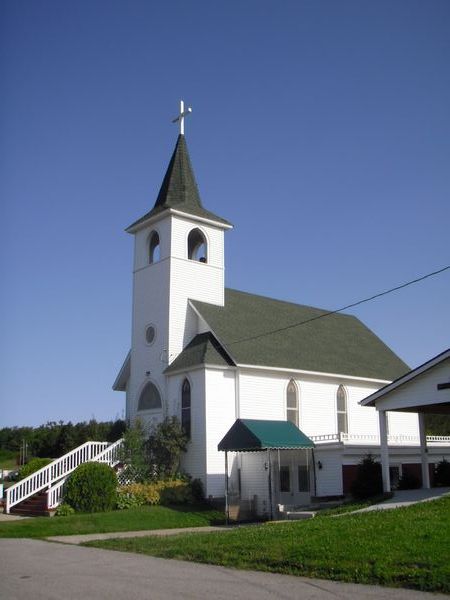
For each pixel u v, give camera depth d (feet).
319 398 126.41
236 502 107.24
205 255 129.49
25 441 239.09
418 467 118.01
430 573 36.58
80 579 40.75
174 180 132.46
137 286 130.52
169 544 56.29
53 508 93.66
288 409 120.57
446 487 95.30
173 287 121.80
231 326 122.62
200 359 111.45
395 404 87.51
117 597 34.71
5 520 87.61
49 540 68.49
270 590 36.06
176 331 120.26
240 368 113.80
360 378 132.87
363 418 134.51
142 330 126.72
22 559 51.34
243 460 110.83
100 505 94.63
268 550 47.11
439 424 181.27
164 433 109.60
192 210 126.82
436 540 44.32
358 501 89.30
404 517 56.49
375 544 44.55
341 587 36.40
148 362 123.75
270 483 101.14
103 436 181.88
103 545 60.18
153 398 121.80
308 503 107.96
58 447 195.11
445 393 81.87
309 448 103.40
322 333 145.79
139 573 42.78
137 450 108.37
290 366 120.16
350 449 105.40
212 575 41.42
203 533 65.31
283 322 138.51
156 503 100.78
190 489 105.09
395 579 37.06
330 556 42.88
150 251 131.44
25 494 100.63
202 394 110.11
